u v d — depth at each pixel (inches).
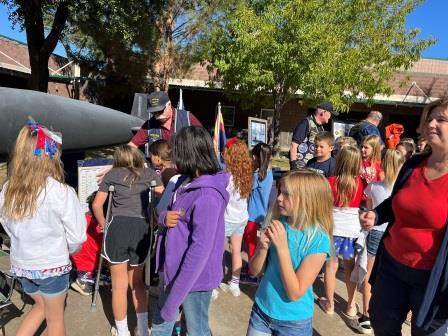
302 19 455.8
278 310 84.9
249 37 464.4
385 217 97.3
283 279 81.0
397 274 88.4
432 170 83.3
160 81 571.2
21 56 621.3
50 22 502.6
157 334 91.0
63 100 219.3
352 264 142.3
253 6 517.0
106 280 150.8
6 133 187.0
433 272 77.7
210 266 87.1
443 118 79.0
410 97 740.0
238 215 153.3
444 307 77.9
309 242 83.5
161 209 93.8
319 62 461.7
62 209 89.7
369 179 161.3
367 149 163.5
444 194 79.7
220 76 585.6
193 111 816.9
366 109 802.2
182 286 79.2
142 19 482.9
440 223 79.6
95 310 137.5
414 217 83.3
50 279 91.6
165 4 506.6
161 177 129.8
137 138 166.4
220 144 214.8
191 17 521.7
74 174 213.9
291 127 785.6
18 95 195.3
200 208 80.0
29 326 96.9
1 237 160.4
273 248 86.3
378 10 558.9
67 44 608.1
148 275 105.7
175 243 83.6
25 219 87.8
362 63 544.1
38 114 199.2
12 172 89.2
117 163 120.8
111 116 240.5
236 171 151.1
